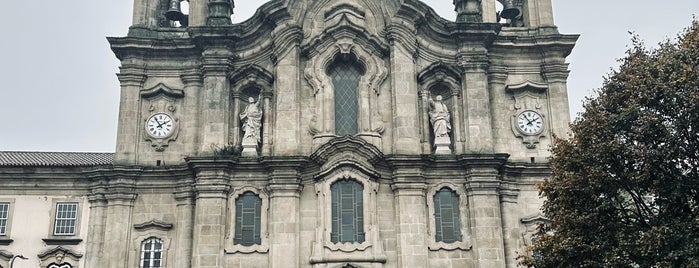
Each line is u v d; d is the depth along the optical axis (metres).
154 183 32.81
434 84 34.38
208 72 33.84
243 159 31.91
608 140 23.08
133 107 33.97
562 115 34.28
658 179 22.11
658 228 21.33
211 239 30.94
